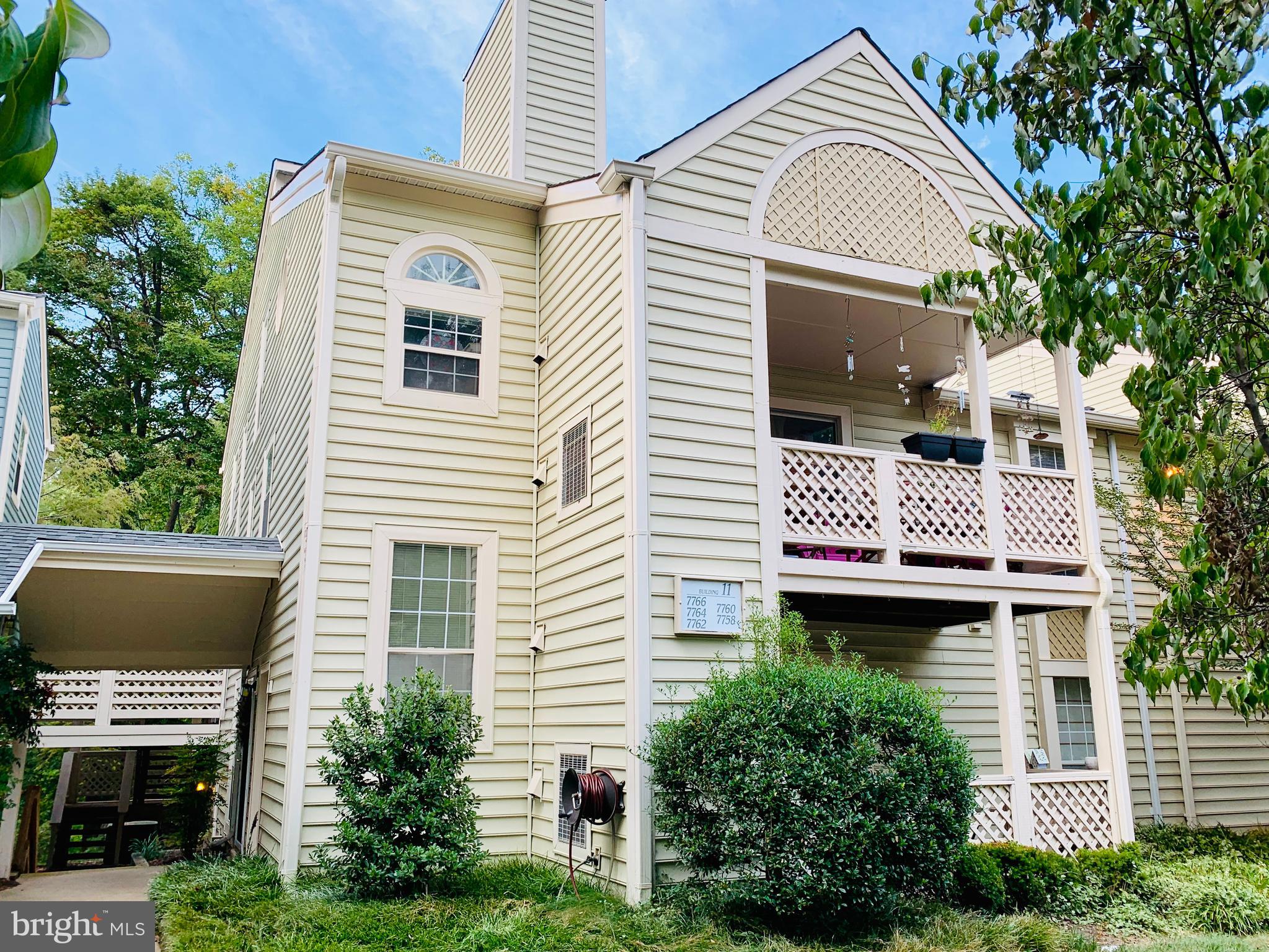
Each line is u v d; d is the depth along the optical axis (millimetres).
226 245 26047
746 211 7785
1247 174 3510
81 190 24000
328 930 5594
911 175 8555
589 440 7652
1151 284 4250
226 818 13570
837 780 5562
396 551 8203
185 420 23922
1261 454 4449
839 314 8867
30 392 12125
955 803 5867
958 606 8766
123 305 24234
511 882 6848
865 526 7688
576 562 7680
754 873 5797
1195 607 4191
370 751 6695
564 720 7598
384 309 8531
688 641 6754
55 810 14812
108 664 10594
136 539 8969
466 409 8664
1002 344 9617
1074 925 6703
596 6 11172
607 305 7566
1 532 8906
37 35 894
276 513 10055
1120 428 12273
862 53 8648
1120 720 8047
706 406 7242
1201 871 7602
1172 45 4188
